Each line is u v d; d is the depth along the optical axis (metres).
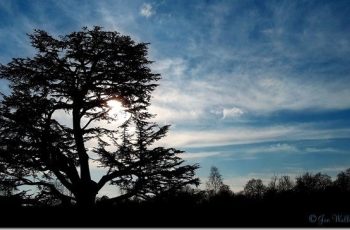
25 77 25.56
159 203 22.83
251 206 19.20
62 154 24.89
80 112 27.42
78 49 26.33
